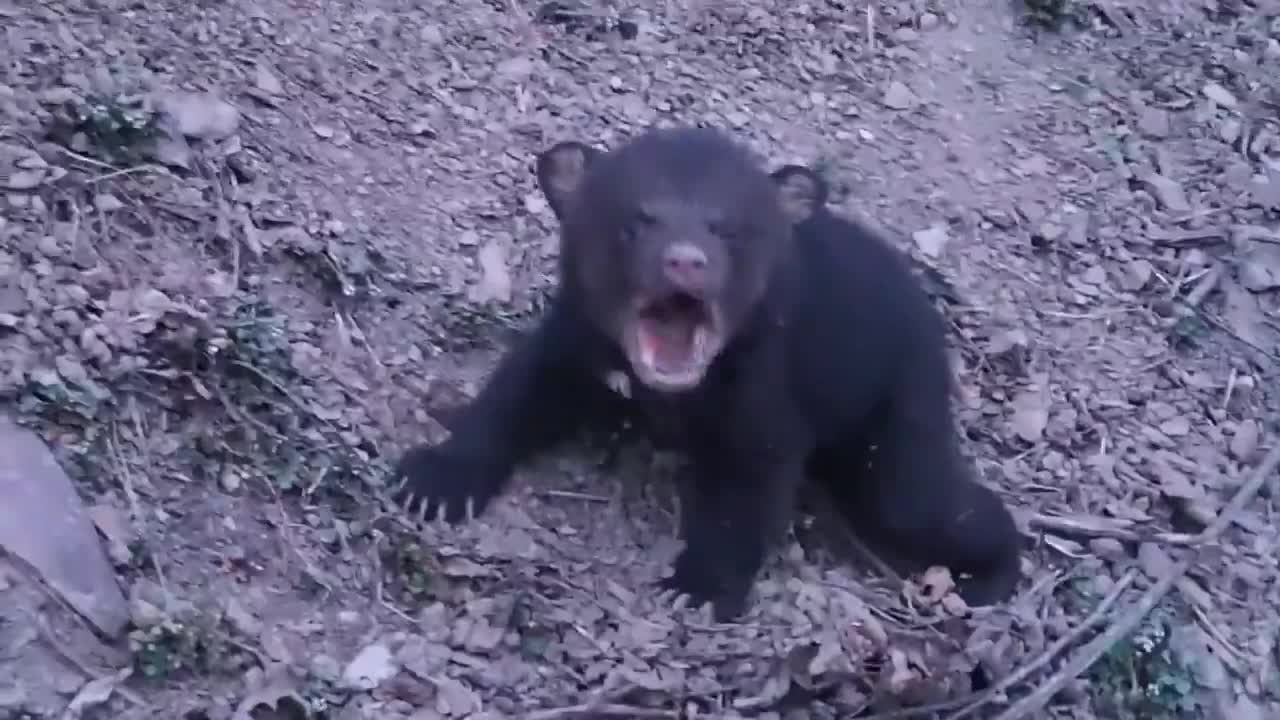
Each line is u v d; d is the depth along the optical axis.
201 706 1.31
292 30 1.76
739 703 1.40
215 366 1.45
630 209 1.45
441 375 1.57
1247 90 2.04
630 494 1.54
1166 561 1.57
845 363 1.54
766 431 1.49
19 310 1.43
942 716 1.42
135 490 1.39
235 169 1.61
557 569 1.47
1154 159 1.93
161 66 1.66
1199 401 1.71
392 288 1.60
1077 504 1.61
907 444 1.55
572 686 1.40
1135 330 1.76
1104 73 2.02
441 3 1.86
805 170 1.51
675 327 1.46
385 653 1.38
